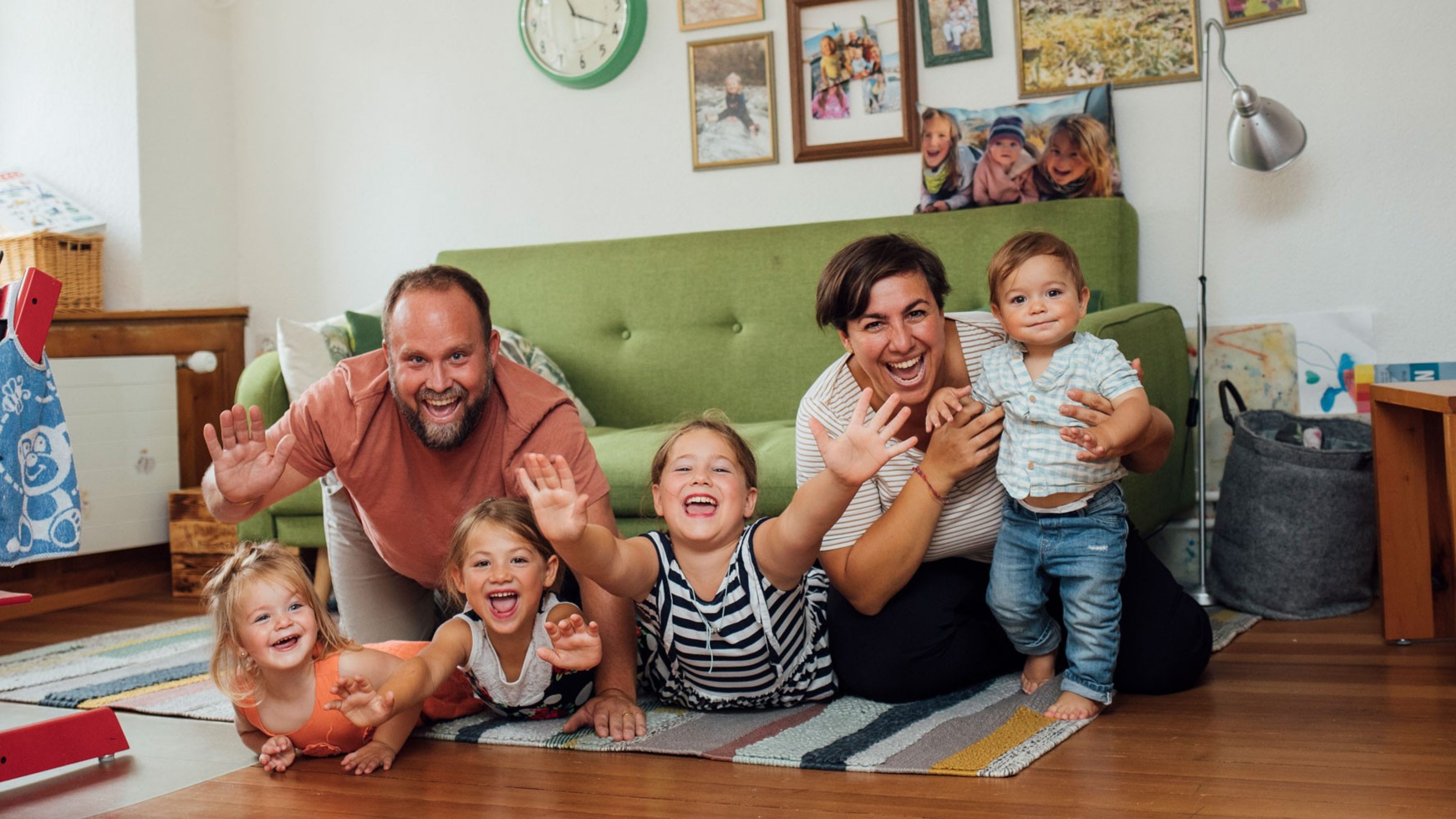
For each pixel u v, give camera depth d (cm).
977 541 190
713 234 312
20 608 319
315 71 386
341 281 386
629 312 317
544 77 356
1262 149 259
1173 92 289
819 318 177
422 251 375
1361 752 152
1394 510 219
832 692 193
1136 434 170
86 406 330
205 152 389
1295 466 248
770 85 328
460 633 179
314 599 175
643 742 172
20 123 383
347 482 192
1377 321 276
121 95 370
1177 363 262
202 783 166
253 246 397
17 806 158
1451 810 130
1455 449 197
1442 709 171
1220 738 162
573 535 157
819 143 323
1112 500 179
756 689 184
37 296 173
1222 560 266
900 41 311
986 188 293
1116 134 292
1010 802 140
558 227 357
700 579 178
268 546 177
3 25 384
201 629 283
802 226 304
